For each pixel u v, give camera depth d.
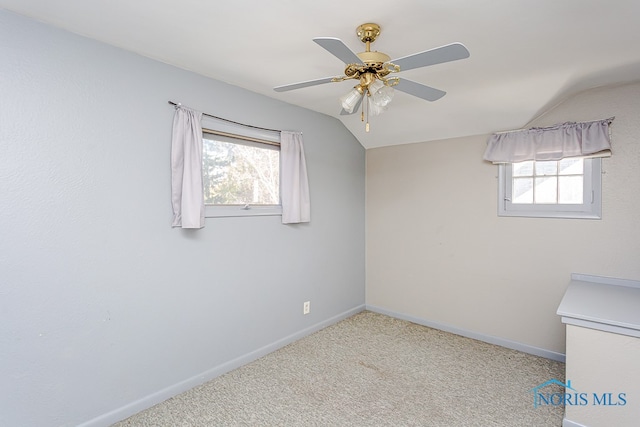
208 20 1.70
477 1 1.50
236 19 1.68
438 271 3.55
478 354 2.96
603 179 2.62
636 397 1.78
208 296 2.51
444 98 2.82
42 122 1.75
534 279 2.97
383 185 3.95
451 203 3.45
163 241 2.24
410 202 3.74
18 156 1.68
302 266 3.28
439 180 3.52
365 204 4.10
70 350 1.86
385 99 1.70
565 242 2.80
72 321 1.87
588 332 1.90
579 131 2.64
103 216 1.97
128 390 2.09
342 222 3.76
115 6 1.58
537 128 2.86
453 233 3.44
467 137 3.33
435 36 1.83
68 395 1.86
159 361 2.24
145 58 2.13
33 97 1.72
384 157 3.94
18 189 1.69
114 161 2.01
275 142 2.98
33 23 1.71
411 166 3.72
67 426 1.86
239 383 2.47
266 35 1.85
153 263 2.20
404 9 1.57
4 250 1.66
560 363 2.80
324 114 3.48
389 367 2.71
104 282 1.98
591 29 1.73
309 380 2.52
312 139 3.35
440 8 1.55
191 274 2.40
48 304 1.79
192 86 2.38
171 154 2.27
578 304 2.10
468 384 2.46
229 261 2.65
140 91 2.12
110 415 2.01
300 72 2.39
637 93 2.47
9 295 1.67
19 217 1.69
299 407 2.19
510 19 1.65
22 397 1.72
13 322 1.69
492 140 3.10
